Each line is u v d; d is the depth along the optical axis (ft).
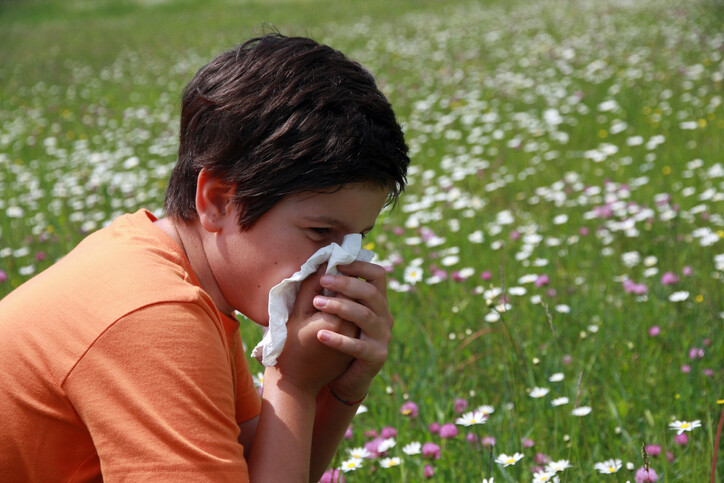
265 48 4.90
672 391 9.41
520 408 9.20
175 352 4.20
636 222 15.74
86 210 19.66
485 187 19.60
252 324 11.16
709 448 7.91
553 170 20.81
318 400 5.51
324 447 5.49
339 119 4.60
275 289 4.73
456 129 26.76
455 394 9.66
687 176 18.66
